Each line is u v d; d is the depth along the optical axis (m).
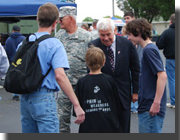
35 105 2.33
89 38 3.69
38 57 2.33
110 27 2.89
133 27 2.64
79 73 3.67
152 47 2.58
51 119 2.37
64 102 3.63
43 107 2.33
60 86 2.35
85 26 8.90
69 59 3.64
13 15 6.77
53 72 2.41
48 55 2.33
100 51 2.78
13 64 2.35
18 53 2.38
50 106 2.37
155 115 2.63
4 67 4.81
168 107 5.82
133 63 3.06
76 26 3.70
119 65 2.96
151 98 2.62
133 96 3.10
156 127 2.65
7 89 2.31
